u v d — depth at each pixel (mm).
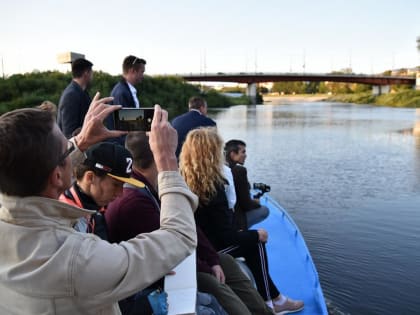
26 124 1040
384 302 4418
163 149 1341
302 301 3277
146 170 2207
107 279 1047
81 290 1023
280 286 3537
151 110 1760
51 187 1102
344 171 11625
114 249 1102
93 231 1749
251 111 43062
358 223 6988
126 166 1649
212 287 2262
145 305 1569
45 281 1004
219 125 25891
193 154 2748
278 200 8562
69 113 3951
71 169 1173
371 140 18484
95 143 1649
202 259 2465
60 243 1051
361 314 4203
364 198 8672
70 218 1119
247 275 2832
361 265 5285
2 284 1051
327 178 10711
